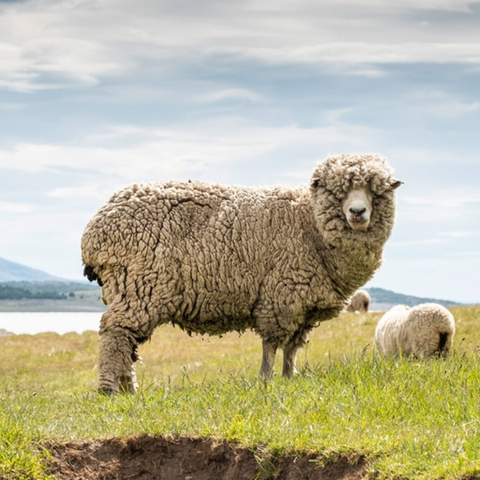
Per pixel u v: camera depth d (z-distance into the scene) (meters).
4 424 6.37
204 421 6.54
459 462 4.92
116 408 7.34
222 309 9.23
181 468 6.27
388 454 5.40
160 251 8.95
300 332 9.56
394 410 6.30
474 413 6.04
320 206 9.02
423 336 11.63
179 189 9.35
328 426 6.00
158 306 9.00
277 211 9.30
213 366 17.25
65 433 6.51
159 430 6.52
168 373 16.64
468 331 17.59
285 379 8.15
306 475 5.63
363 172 8.92
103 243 9.05
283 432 6.01
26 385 14.77
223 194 9.45
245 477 5.92
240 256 9.10
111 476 6.24
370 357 8.30
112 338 8.98
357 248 9.06
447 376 7.32
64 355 22.16
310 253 9.18
